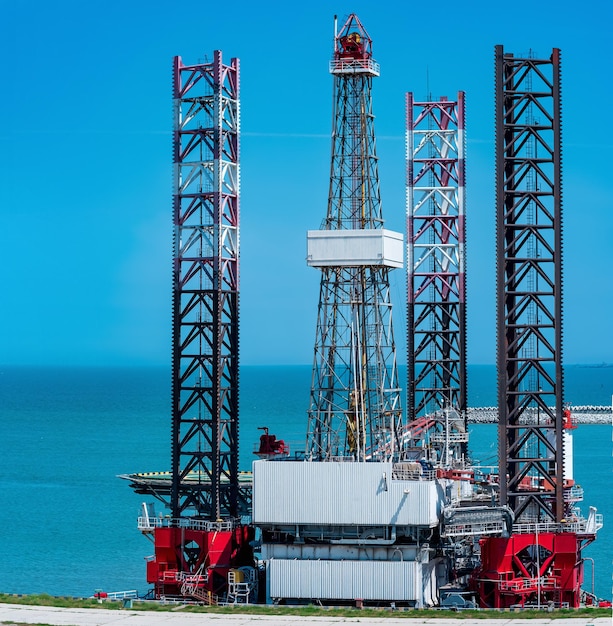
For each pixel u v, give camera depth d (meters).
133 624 195.00
